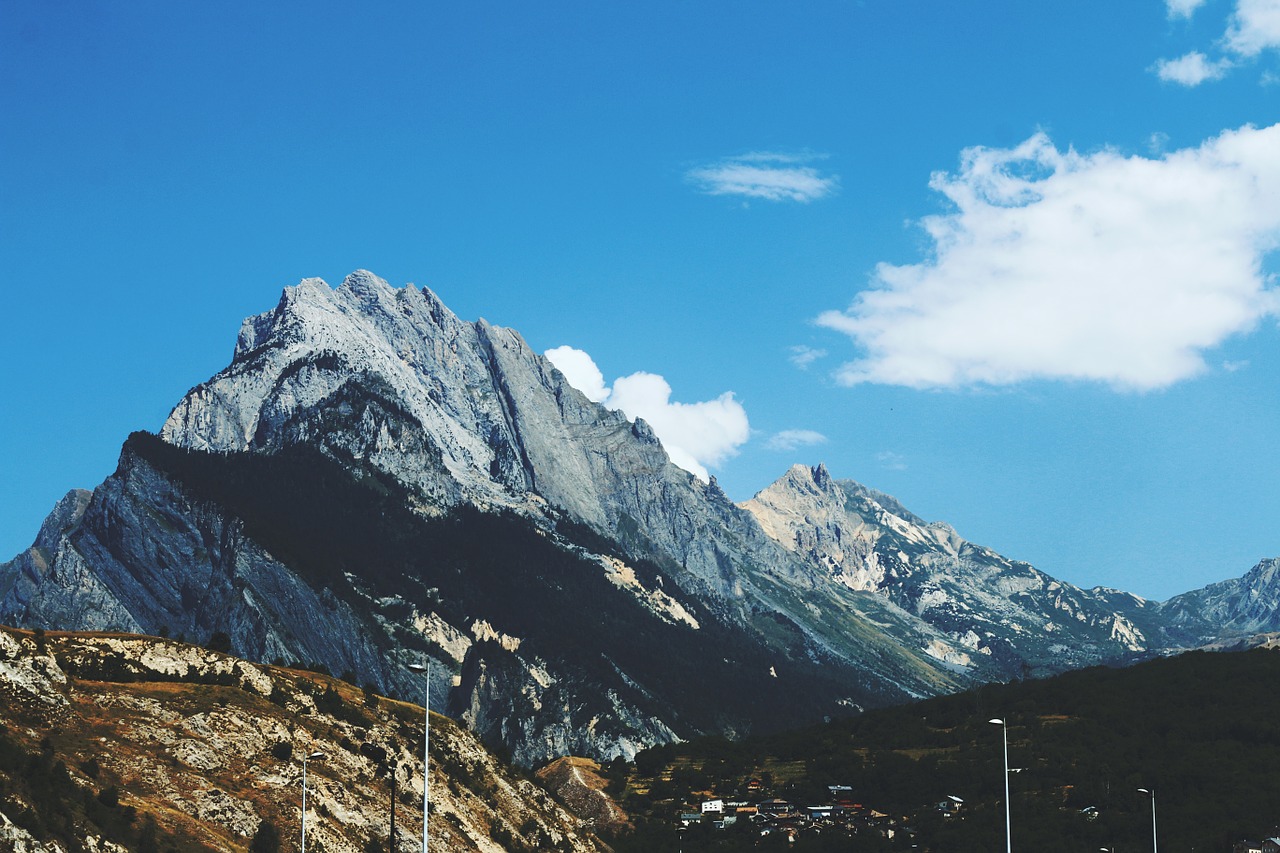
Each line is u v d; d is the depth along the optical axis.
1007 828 188.50
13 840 161.50
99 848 175.75
